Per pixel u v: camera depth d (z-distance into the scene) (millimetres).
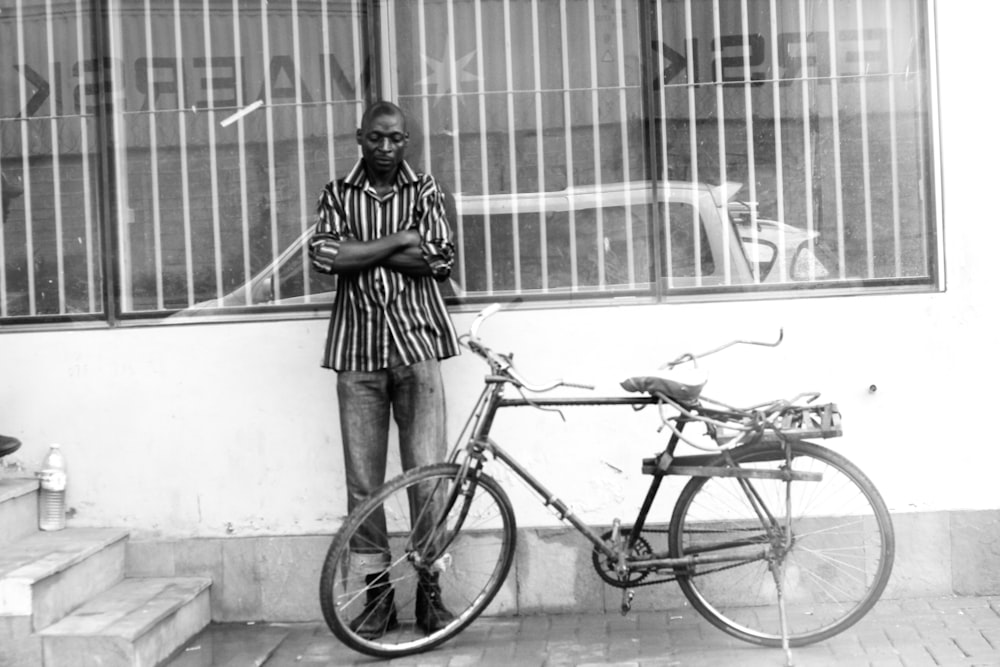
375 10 5586
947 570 5422
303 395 5520
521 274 5605
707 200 5562
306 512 5527
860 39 5512
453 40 5590
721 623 4988
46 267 5668
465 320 5527
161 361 5539
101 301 5648
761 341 5453
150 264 5648
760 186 5555
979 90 5398
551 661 4902
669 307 5461
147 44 5637
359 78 5605
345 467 5266
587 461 5461
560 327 5477
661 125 5566
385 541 5078
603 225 5586
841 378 5434
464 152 5609
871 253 5531
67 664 4688
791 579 5312
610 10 5559
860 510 5340
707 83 5555
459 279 5613
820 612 5172
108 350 5551
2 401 5562
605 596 5480
